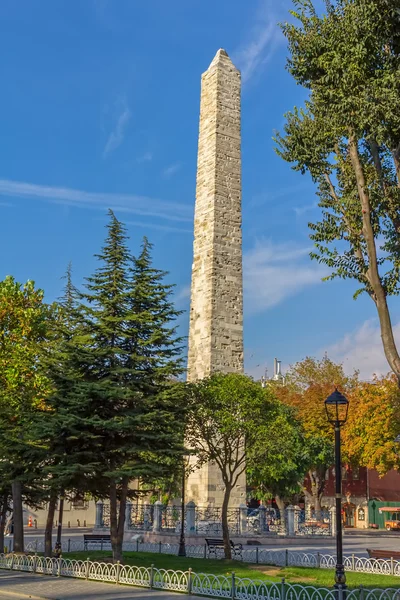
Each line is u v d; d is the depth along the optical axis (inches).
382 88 652.7
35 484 1063.6
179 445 994.1
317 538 1631.4
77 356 968.3
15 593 696.4
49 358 1024.9
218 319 1398.9
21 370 1139.3
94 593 692.1
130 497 1079.6
